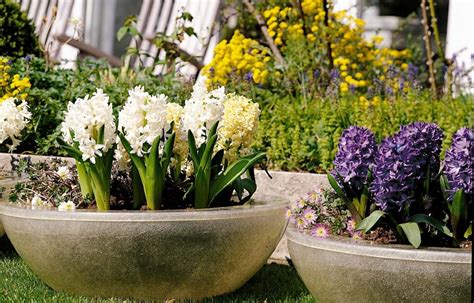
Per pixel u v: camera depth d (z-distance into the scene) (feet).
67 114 10.46
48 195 11.25
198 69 22.56
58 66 21.93
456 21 24.14
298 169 15.02
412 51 25.36
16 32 21.54
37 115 16.84
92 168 10.19
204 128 10.75
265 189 13.99
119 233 9.58
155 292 10.00
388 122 15.57
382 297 8.57
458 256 8.25
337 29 21.48
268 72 19.81
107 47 28.02
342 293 8.89
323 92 18.30
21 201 11.35
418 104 16.56
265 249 10.60
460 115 16.02
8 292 10.69
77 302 9.93
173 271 9.80
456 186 8.89
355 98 17.81
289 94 19.24
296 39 20.02
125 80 19.07
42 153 16.47
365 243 8.80
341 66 20.20
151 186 10.23
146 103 10.08
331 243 8.84
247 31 25.30
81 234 9.66
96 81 18.80
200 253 9.79
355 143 9.39
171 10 24.66
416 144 9.05
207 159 10.39
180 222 9.62
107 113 10.05
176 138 10.83
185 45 23.81
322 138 14.94
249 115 11.20
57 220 9.77
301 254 9.32
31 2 25.75
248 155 10.78
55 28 24.79
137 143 10.06
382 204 8.91
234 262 10.14
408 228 8.73
